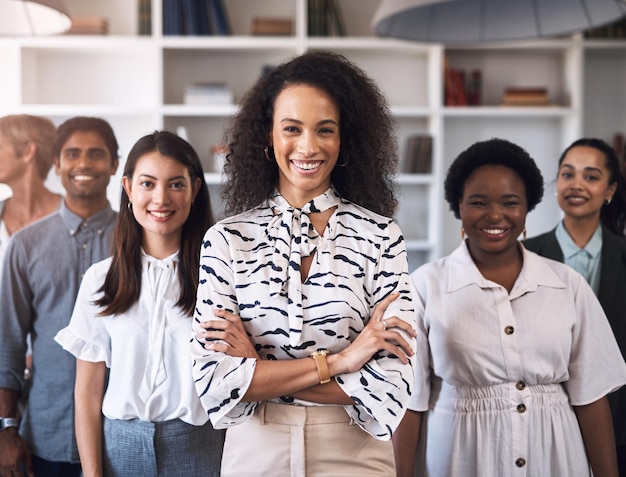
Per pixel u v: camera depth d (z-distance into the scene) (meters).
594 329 1.87
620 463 2.32
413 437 1.91
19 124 2.91
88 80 4.66
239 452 1.59
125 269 1.91
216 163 4.43
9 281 2.34
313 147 1.54
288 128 1.56
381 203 1.73
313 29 4.48
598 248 2.45
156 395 1.85
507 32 2.65
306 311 1.55
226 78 4.69
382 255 1.59
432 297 1.92
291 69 1.59
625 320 2.36
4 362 2.31
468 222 1.90
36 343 2.36
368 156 1.66
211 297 1.57
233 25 4.68
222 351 1.52
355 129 1.63
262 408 1.58
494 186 1.87
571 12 2.54
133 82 4.68
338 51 4.70
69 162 2.44
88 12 4.63
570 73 4.61
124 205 1.95
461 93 4.59
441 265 1.97
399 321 1.53
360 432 1.58
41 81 4.63
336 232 1.60
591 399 1.85
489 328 1.85
